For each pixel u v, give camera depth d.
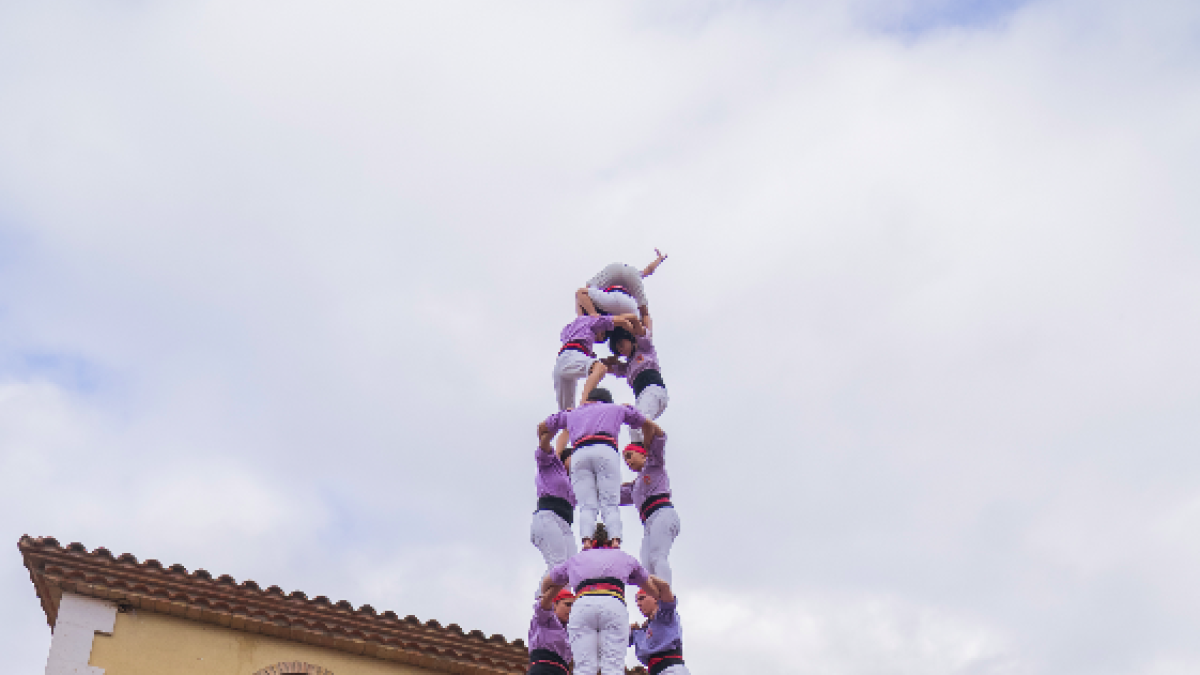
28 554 11.99
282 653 12.45
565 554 11.31
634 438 11.80
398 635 12.77
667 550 11.37
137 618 12.13
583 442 11.25
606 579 9.97
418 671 12.78
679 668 10.59
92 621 11.90
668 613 10.77
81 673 11.59
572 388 12.57
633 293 13.73
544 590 10.32
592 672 9.60
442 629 12.98
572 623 9.80
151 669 11.87
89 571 12.07
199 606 12.27
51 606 12.57
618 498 11.01
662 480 11.79
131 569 12.24
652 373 12.98
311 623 12.53
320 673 12.43
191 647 12.15
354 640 12.62
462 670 12.87
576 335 12.68
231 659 12.23
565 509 11.61
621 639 9.71
